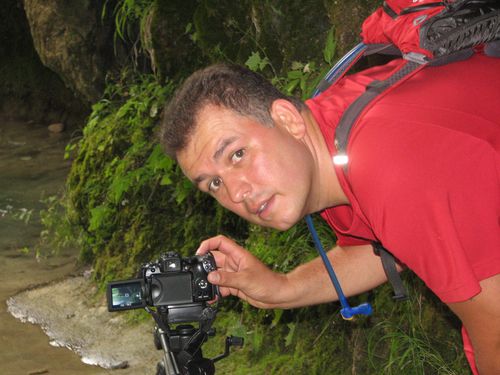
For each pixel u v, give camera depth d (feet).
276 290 7.22
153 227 15.87
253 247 13.04
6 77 33.83
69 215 17.89
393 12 6.87
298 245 11.89
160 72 16.34
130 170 16.21
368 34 7.04
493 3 6.13
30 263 18.02
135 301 6.88
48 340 14.48
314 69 12.28
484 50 6.22
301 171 5.97
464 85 5.85
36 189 24.29
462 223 5.37
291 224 6.01
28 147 29.81
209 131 5.93
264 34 13.34
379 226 5.55
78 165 17.70
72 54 21.44
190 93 6.07
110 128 17.28
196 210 15.43
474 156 5.40
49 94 32.89
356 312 7.04
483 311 5.58
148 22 16.29
